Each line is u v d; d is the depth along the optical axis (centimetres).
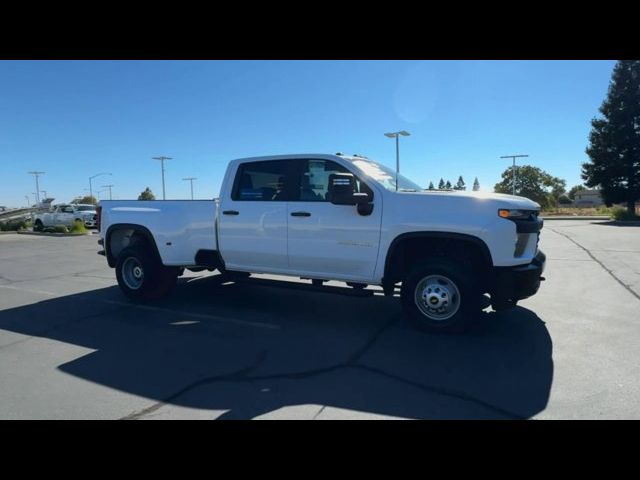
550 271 895
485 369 397
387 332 510
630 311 587
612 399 337
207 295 720
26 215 3130
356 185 525
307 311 612
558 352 437
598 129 3412
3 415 325
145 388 369
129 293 684
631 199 3312
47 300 703
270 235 578
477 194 487
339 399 344
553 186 7631
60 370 409
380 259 511
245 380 382
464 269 474
